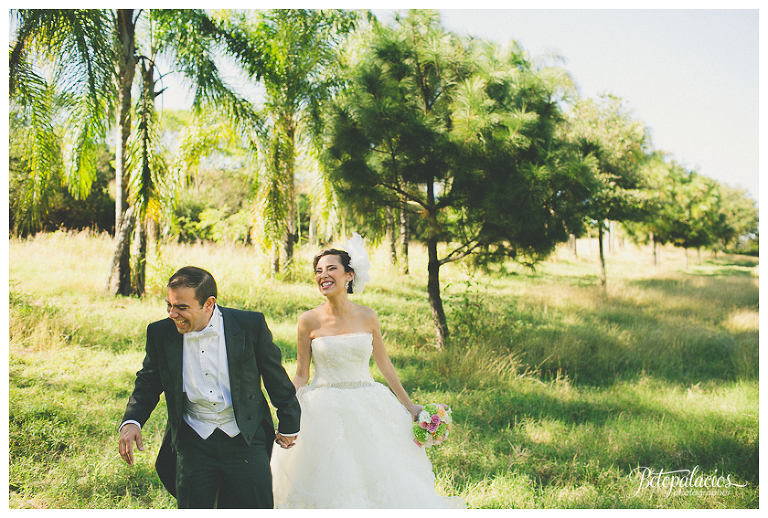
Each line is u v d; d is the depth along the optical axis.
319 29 10.95
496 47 7.02
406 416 3.15
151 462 3.71
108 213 19.50
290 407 2.55
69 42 7.06
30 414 4.22
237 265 11.53
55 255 11.54
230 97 9.62
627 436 4.55
